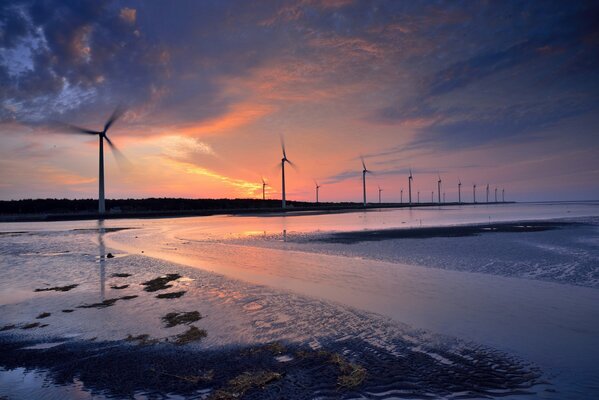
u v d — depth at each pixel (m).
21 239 34.72
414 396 6.20
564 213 81.62
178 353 8.09
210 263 19.14
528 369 7.08
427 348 8.09
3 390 6.69
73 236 37.66
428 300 11.59
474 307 10.83
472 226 41.28
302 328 9.41
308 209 134.38
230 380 6.85
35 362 7.87
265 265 18.23
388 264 17.88
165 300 12.21
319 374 7.01
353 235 33.41
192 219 79.62
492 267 16.66
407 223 50.16
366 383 6.64
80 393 6.55
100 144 76.56
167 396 6.38
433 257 19.66
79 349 8.47
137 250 25.27
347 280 14.52
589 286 13.07
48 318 10.69
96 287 14.29
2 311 11.44
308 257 20.61
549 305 10.91
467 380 6.70
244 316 10.41
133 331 9.49
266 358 7.75
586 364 7.24
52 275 16.77
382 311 10.59
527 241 25.81
